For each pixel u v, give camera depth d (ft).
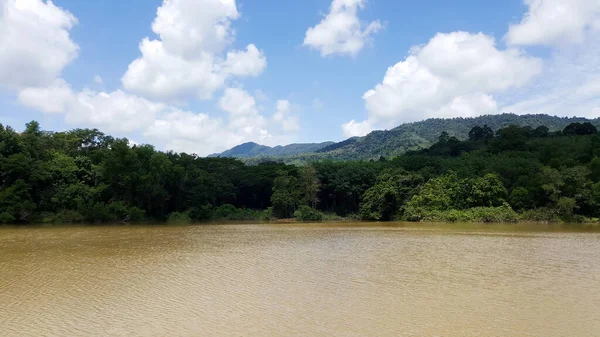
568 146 368.07
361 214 318.04
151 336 50.78
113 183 267.18
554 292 72.33
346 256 114.32
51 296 70.03
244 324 55.21
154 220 286.66
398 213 301.02
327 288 75.72
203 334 51.42
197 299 68.03
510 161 322.14
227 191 348.79
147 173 276.00
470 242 146.82
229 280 82.69
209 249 129.18
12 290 74.02
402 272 90.79
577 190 259.60
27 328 53.88
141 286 77.36
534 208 268.00
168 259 108.58
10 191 228.84
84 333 51.90
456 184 289.94
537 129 504.84
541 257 111.24
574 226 225.35
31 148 251.60
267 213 325.01
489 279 83.30
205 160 376.48
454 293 71.67
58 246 134.10
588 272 90.43
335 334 51.16
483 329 52.85
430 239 157.58
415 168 358.23
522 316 58.34
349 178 347.97
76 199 248.52
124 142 275.80
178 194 310.24
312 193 331.77
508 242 146.51
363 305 64.23
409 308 62.54
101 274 88.48
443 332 51.72
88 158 279.49
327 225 248.93
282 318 57.77
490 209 265.34
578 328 53.21
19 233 177.99
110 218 255.50
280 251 124.88
